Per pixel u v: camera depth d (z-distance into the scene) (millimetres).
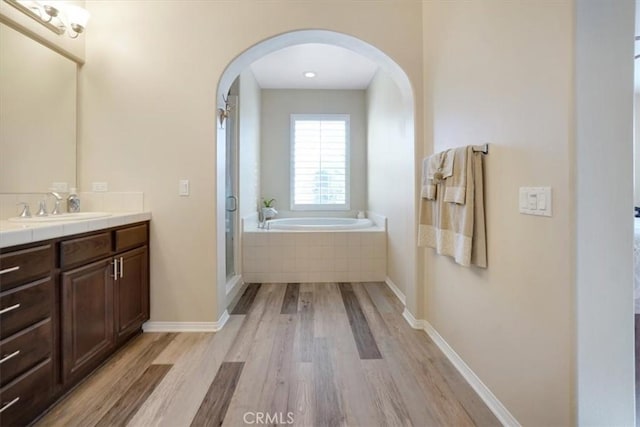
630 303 1174
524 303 1431
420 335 2562
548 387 1291
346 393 1812
